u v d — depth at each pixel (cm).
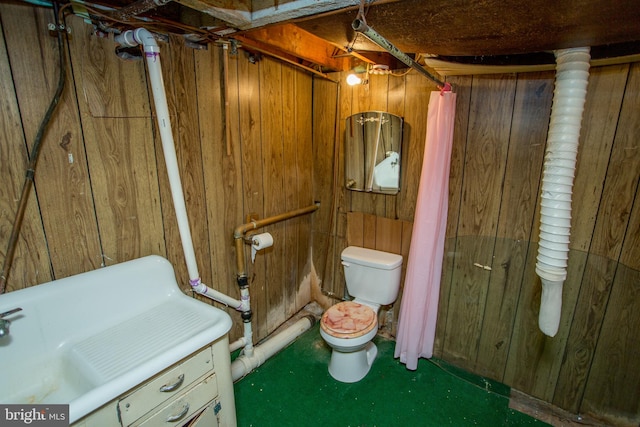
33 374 114
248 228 207
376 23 116
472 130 187
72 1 114
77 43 123
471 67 162
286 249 253
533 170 174
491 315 201
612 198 155
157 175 157
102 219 139
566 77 135
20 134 113
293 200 250
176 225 169
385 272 221
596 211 160
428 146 185
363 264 227
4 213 112
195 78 166
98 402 93
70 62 122
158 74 129
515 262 188
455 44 137
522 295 189
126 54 137
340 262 267
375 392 200
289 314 270
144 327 132
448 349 223
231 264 207
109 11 120
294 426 176
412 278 205
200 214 181
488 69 165
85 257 136
